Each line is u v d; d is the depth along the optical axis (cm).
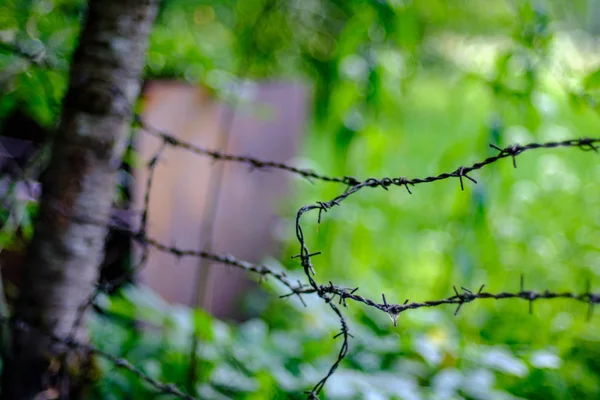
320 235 285
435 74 396
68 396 157
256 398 165
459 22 319
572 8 276
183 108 249
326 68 287
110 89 145
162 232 248
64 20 192
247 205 298
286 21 298
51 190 146
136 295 206
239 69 261
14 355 151
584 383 180
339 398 156
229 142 283
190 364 178
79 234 148
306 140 374
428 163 423
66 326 151
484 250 239
